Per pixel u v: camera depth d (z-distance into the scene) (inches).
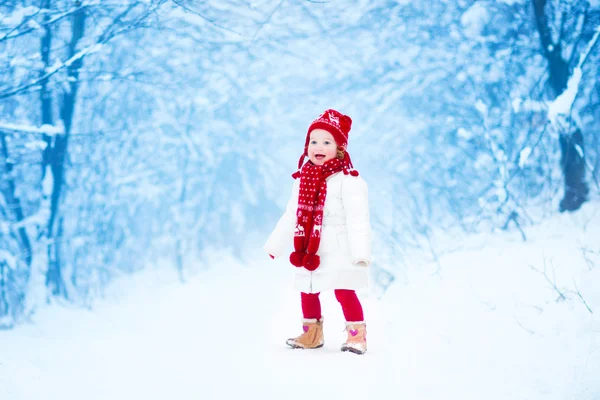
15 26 252.1
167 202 376.2
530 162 335.9
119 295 311.7
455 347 138.1
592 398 98.4
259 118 398.6
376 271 269.4
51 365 137.2
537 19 329.1
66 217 301.7
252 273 346.6
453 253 276.4
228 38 334.6
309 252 141.0
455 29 362.6
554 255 224.7
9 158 280.1
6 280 263.9
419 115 381.1
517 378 110.7
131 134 338.0
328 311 205.3
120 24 286.5
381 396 102.6
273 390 107.3
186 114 364.8
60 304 277.6
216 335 185.0
